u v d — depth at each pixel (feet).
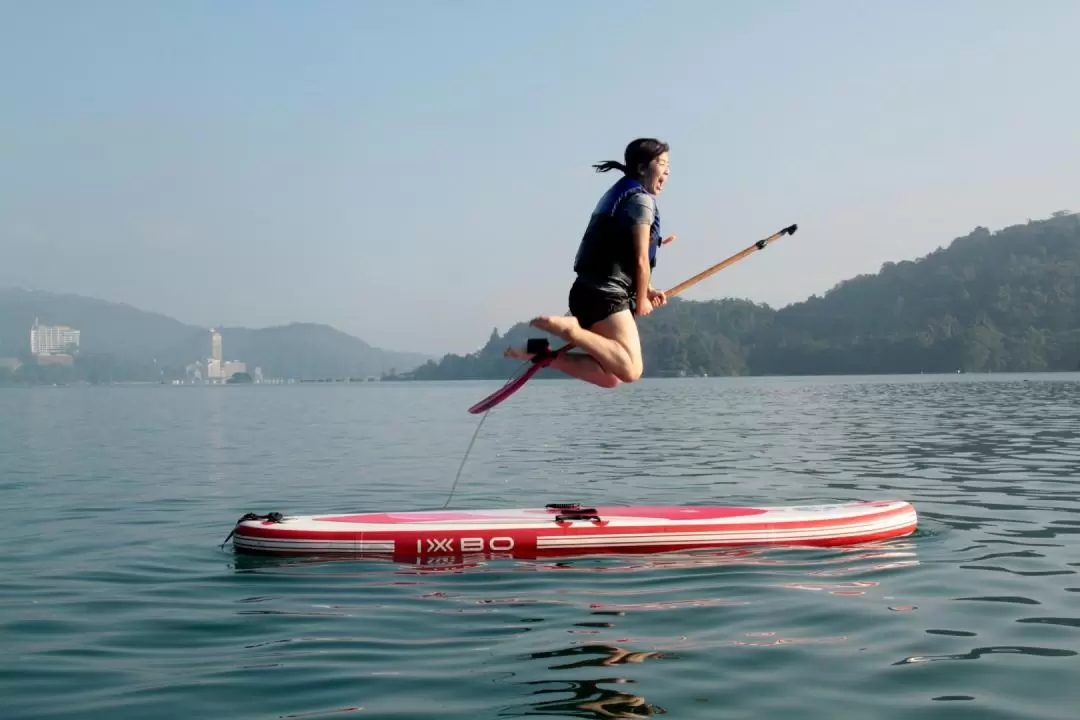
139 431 97.55
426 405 180.24
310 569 27.48
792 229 22.18
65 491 45.83
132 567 28.04
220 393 376.68
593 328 18.89
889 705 16.37
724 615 22.06
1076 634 20.25
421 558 28.84
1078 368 548.31
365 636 20.75
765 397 186.91
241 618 22.34
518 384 19.35
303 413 146.10
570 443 72.64
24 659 19.38
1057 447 61.98
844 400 156.46
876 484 44.86
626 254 18.78
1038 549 29.09
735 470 51.80
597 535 29.53
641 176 19.26
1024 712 16.01
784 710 16.17
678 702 16.57
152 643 20.44
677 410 131.44
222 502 41.73
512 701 16.67
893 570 26.45
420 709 16.34
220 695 17.16
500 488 45.32
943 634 20.39
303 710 16.38
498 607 23.04
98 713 16.35
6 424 113.80
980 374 511.81
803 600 23.30
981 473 48.44
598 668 18.42
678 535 29.73
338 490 45.47
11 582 26.21
